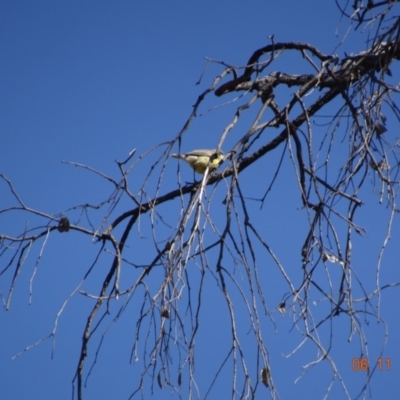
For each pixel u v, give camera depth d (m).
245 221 9.17
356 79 10.83
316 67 11.27
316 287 9.27
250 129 10.05
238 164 9.95
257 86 11.88
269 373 8.71
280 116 10.52
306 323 9.08
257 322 8.80
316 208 9.94
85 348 9.88
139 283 9.75
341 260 9.36
